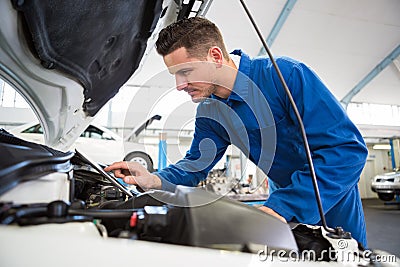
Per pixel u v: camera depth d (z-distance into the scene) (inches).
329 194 19.3
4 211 8.9
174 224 12.0
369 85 220.4
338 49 182.7
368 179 318.3
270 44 168.9
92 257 7.3
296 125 25.7
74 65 21.8
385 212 171.3
